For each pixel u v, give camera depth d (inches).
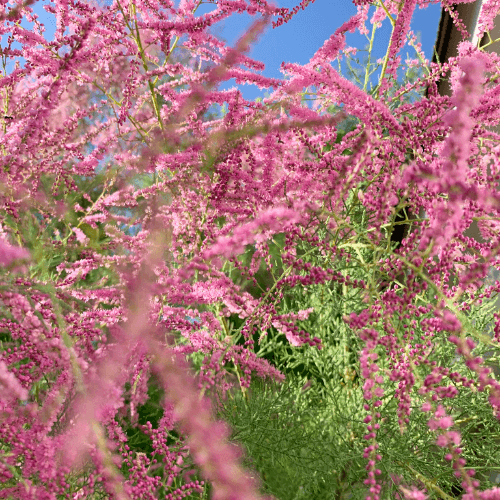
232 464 6.3
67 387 9.4
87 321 10.9
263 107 12.4
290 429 14.1
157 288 9.9
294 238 11.1
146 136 12.9
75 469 10.0
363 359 8.1
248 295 13.5
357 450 12.7
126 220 13.3
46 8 14.0
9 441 8.9
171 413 10.8
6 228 11.9
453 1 14.9
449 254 8.9
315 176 12.2
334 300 14.4
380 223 9.6
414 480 11.8
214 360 11.1
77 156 14.1
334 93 12.4
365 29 17.9
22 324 9.8
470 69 6.8
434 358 13.5
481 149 11.9
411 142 10.9
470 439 13.5
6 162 11.1
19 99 14.5
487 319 14.5
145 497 10.1
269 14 13.2
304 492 12.7
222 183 12.3
